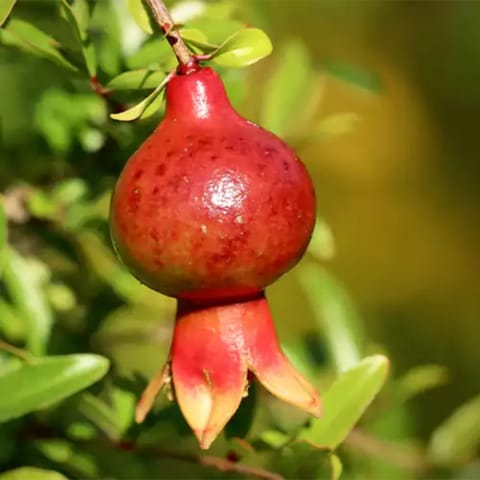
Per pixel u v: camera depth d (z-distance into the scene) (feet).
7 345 1.75
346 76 2.04
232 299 1.59
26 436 1.84
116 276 1.99
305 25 3.59
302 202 1.56
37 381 1.72
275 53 2.31
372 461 2.10
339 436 1.73
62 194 1.93
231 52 1.60
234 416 1.78
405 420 2.13
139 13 1.60
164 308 2.10
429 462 2.10
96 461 1.88
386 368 1.74
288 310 3.29
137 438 1.82
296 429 1.77
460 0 3.91
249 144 1.55
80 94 1.93
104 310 2.00
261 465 1.87
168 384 1.62
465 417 2.11
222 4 1.85
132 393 1.82
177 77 1.58
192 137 1.55
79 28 1.71
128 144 1.87
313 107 2.03
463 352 3.59
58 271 2.01
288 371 1.61
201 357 1.60
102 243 1.94
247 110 2.20
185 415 1.59
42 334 1.86
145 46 1.75
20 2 1.87
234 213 1.54
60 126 1.93
